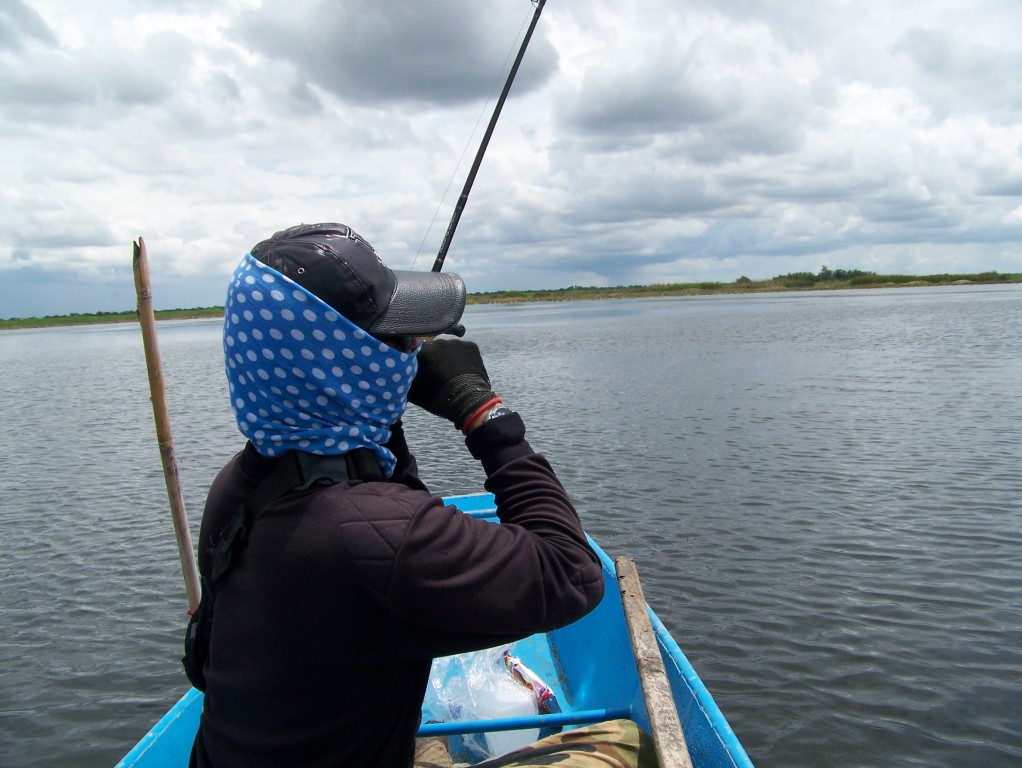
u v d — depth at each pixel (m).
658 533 7.41
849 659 5.04
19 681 5.37
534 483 1.38
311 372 1.16
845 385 16.30
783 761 4.13
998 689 4.66
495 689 3.18
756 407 14.08
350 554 1.12
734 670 4.97
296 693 1.18
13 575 7.21
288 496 1.18
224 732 1.26
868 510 7.79
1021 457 9.54
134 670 5.50
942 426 11.61
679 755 1.77
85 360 40.12
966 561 6.43
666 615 5.73
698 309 71.81
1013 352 21.22
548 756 2.00
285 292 1.14
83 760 4.56
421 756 2.39
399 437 1.43
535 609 1.21
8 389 25.47
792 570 6.41
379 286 1.21
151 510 9.18
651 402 15.22
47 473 11.48
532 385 18.77
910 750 4.18
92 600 6.61
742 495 8.48
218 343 51.62
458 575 1.14
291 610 1.14
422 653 1.19
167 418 3.17
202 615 1.36
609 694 3.18
